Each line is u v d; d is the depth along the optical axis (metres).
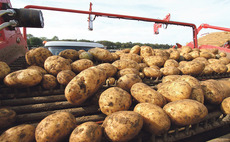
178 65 3.41
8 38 3.13
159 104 1.84
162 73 3.01
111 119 1.42
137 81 2.26
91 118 1.80
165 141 1.54
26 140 1.33
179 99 1.96
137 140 1.54
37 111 1.88
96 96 1.99
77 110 1.85
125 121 1.34
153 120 1.48
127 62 2.93
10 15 2.21
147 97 1.85
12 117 1.55
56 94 2.12
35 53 2.60
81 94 1.75
